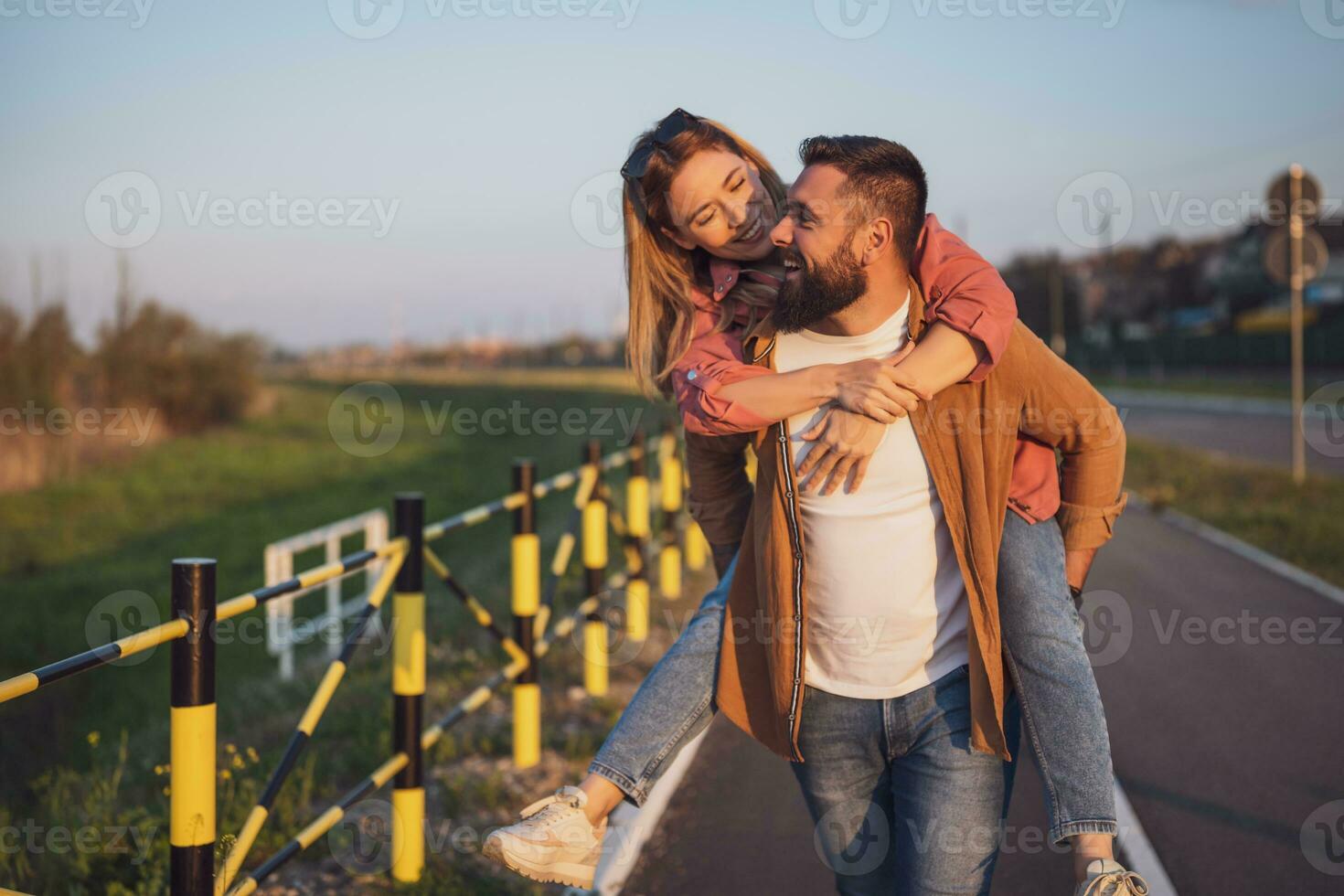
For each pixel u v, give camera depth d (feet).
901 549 11.41
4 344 136.67
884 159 11.19
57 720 45.85
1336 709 29.53
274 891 19.54
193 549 94.63
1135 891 10.32
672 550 46.75
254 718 34.09
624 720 12.13
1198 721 28.58
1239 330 314.35
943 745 11.43
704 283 13.28
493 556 69.15
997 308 11.06
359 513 111.55
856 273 11.22
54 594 77.25
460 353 345.10
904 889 11.68
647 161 12.53
